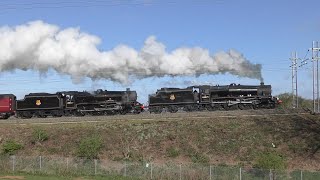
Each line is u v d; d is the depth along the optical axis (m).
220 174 36.03
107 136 46.94
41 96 59.88
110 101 58.53
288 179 34.28
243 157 41.25
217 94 57.81
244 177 35.12
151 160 42.78
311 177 34.44
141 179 37.47
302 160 39.94
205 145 43.81
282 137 43.34
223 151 42.59
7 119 58.12
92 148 43.78
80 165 41.47
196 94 58.16
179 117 49.56
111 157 44.09
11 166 43.16
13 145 47.34
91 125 49.41
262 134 44.22
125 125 48.41
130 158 43.47
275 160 36.44
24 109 59.91
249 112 50.44
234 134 44.66
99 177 39.16
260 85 58.06
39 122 52.56
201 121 47.62
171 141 45.12
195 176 36.09
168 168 37.81
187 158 42.66
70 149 46.16
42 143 47.91
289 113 48.97
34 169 42.19
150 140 45.69
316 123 45.47
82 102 58.97
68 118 53.56
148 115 52.09
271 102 57.44
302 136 43.06
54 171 41.38
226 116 48.34
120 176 39.03
